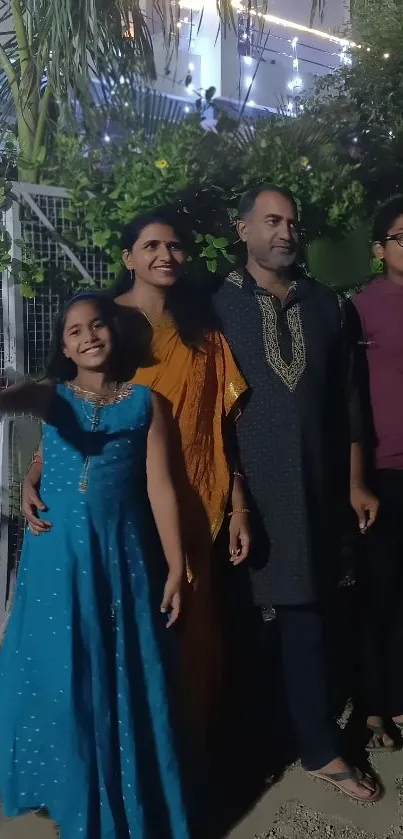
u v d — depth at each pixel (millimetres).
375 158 4039
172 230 2363
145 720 2057
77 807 1979
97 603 2006
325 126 3982
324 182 3395
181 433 2281
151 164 3059
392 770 2596
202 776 2342
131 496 2084
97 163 3150
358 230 3441
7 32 3844
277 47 7574
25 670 2057
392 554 2746
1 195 2932
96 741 1982
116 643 2031
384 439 2662
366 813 2361
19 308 3012
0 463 3059
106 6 3580
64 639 2002
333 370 2422
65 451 2066
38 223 3037
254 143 3346
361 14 4734
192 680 2373
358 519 2572
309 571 2320
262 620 2633
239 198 3092
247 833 2260
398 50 4500
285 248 2365
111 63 3746
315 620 2426
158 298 2379
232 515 2369
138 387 2139
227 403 2352
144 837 1984
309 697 2443
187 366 2287
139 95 3836
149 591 2090
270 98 7359
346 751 2689
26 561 2133
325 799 2428
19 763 2047
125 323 2326
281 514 2326
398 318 2619
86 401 2104
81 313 2086
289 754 2672
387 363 2645
